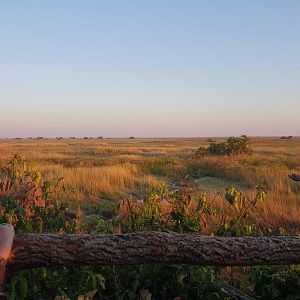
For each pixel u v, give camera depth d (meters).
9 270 3.14
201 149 32.47
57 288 4.24
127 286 4.52
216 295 4.25
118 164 25.33
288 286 4.37
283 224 9.71
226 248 3.17
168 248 3.14
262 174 19.69
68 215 6.20
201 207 5.53
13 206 5.38
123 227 5.32
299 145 68.06
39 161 28.62
